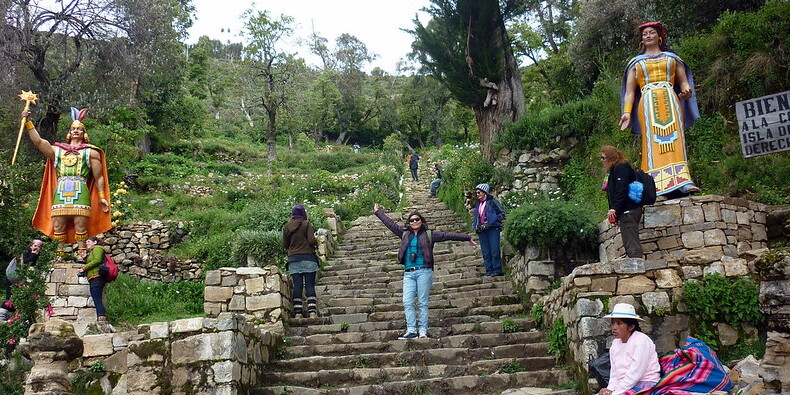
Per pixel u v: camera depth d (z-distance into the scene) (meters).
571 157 14.56
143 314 12.02
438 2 16.38
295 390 7.03
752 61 11.66
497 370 7.29
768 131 5.58
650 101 8.45
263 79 43.09
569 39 24.36
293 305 9.84
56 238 7.49
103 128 22.94
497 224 10.67
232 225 16.41
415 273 8.27
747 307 6.45
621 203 7.29
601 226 9.25
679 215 7.82
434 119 60.50
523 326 8.37
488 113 16.78
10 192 11.73
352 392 6.98
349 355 7.91
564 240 9.16
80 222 7.48
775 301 4.54
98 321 8.27
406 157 42.06
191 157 32.78
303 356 8.10
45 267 9.41
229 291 9.26
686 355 5.15
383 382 7.25
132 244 15.47
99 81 22.41
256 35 38.94
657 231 7.90
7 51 19.16
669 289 6.69
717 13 15.47
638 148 12.79
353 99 64.12
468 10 16.22
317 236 13.50
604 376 5.74
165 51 24.08
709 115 12.11
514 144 15.31
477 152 20.33
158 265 14.59
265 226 15.08
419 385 6.99
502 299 9.50
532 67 26.11
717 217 7.67
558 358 7.30
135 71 22.62
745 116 5.72
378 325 8.91
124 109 25.25
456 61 16.42
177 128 35.25
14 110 20.00
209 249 14.91
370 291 10.77
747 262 6.71
